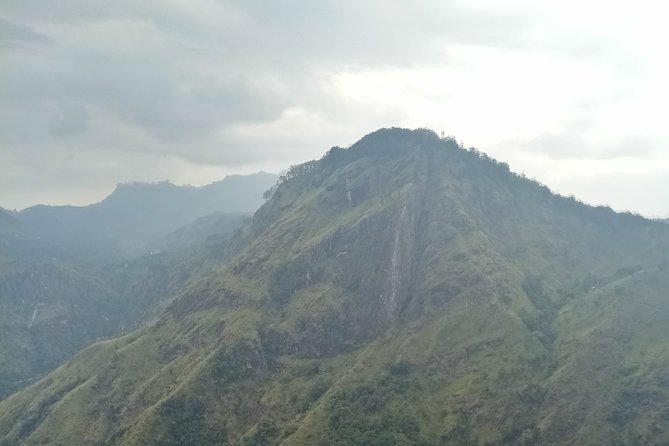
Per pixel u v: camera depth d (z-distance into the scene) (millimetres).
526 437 186875
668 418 179750
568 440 183125
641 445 175375
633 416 185500
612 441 179375
